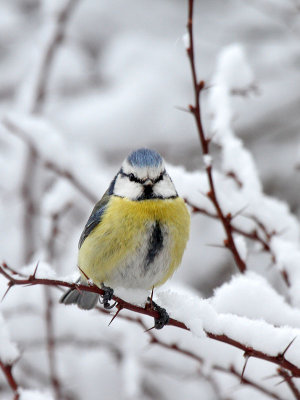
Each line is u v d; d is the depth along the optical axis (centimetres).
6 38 1606
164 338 730
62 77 1503
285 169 1439
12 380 655
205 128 1440
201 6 1656
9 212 1277
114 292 754
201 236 1354
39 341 1022
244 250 767
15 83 1540
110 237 723
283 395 693
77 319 1027
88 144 1423
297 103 1477
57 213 1071
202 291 1318
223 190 832
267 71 1515
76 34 1606
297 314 672
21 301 1011
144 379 1116
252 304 676
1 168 1300
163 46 1576
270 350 586
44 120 1216
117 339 1020
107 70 1545
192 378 987
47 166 1085
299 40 1543
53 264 1070
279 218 843
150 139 1444
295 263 764
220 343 713
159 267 735
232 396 817
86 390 1089
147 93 1470
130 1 1661
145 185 735
